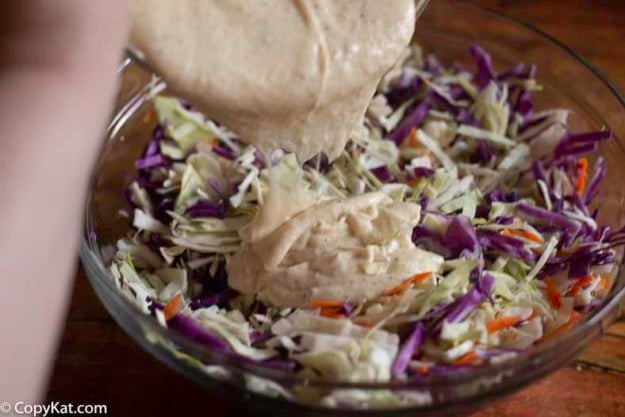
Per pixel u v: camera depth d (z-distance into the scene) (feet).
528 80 2.07
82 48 1.26
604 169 1.92
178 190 1.90
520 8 2.29
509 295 1.70
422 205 1.85
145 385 1.70
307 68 1.52
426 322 1.63
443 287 1.66
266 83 1.50
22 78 1.23
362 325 1.64
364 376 1.55
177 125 1.98
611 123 1.92
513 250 1.77
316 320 1.63
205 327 1.66
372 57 1.55
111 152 1.93
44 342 1.24
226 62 1.49
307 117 1.57
